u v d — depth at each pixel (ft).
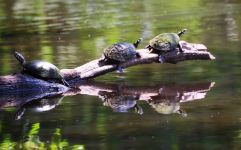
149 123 34.35
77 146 30.45
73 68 51.60
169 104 39.11
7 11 96.17
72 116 36.94
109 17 85.92
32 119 36.60
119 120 35.37
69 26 78.18
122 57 47.65
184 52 49.21
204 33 67.62
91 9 95.61
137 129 33.14
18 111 39.01
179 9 91.50
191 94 41.63
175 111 37.04
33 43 65.57
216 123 33.63
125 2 103.86
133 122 34.73
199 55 49.52
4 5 103.81
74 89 45.24
